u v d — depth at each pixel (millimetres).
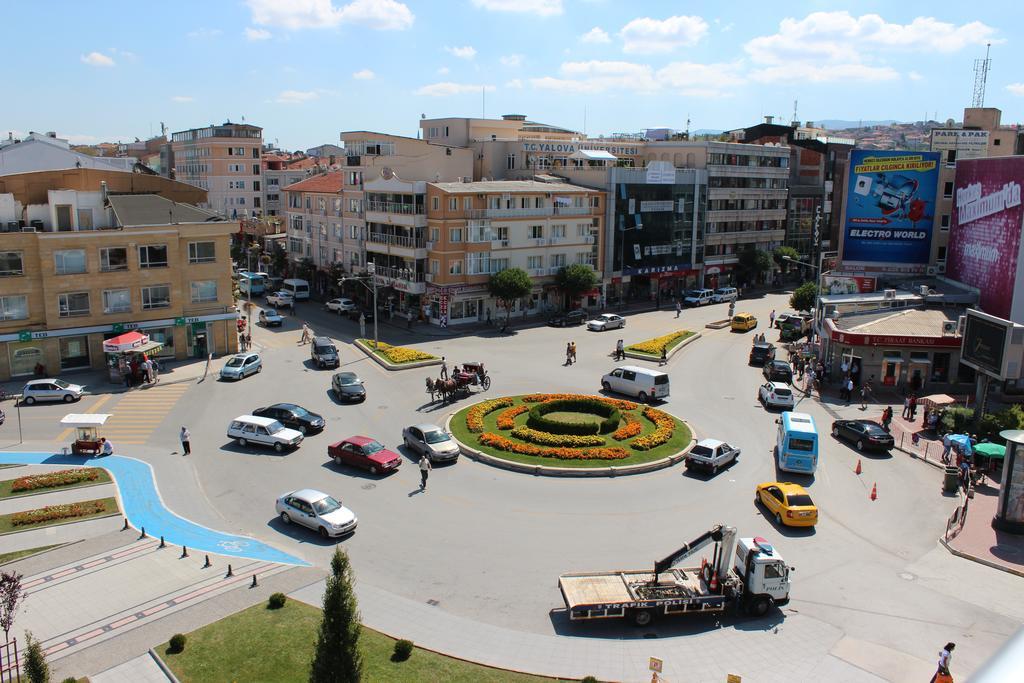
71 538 31672
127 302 59125
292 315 83000
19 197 65062
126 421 47469
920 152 72000
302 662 22891
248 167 131750
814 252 124188
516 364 62406
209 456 41750
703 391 55875
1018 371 42781
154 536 32031
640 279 97875
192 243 61406
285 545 31422
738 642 24984
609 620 26141
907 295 65000
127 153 169500
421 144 87125
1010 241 57062
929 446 44031
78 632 24562
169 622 25125
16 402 48281
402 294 81250
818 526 33719
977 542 32094
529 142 97062
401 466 40125
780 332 79312
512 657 23797
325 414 48875
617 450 41000
